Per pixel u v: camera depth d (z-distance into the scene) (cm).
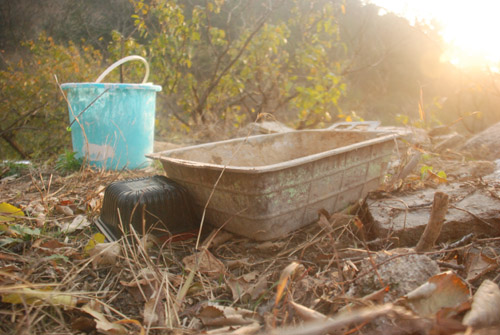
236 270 70
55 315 56
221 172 71
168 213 77
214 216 80
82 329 53
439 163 129
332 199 84
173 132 244
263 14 246
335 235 80
